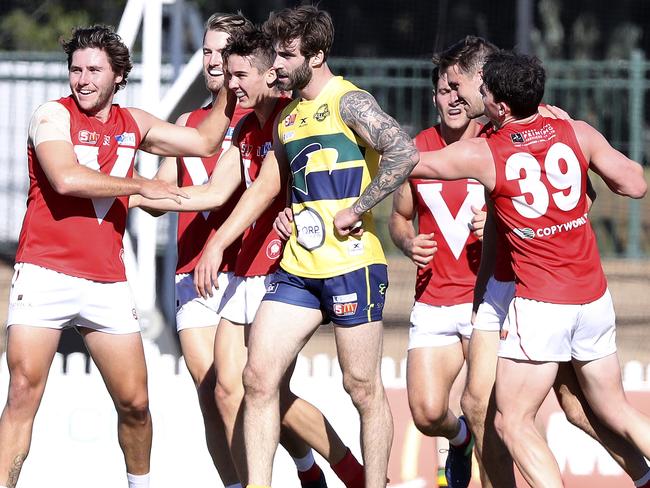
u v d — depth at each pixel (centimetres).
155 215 2322
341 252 1898
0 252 6038
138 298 3531
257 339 1912
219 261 2005
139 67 5294
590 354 1905
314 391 2655
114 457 2678
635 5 11038
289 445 2200
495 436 2050
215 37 2177
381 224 6438
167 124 2103
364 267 1906
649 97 6781
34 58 5628
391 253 6391
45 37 8550
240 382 2116
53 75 5834
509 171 1866
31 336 1950
